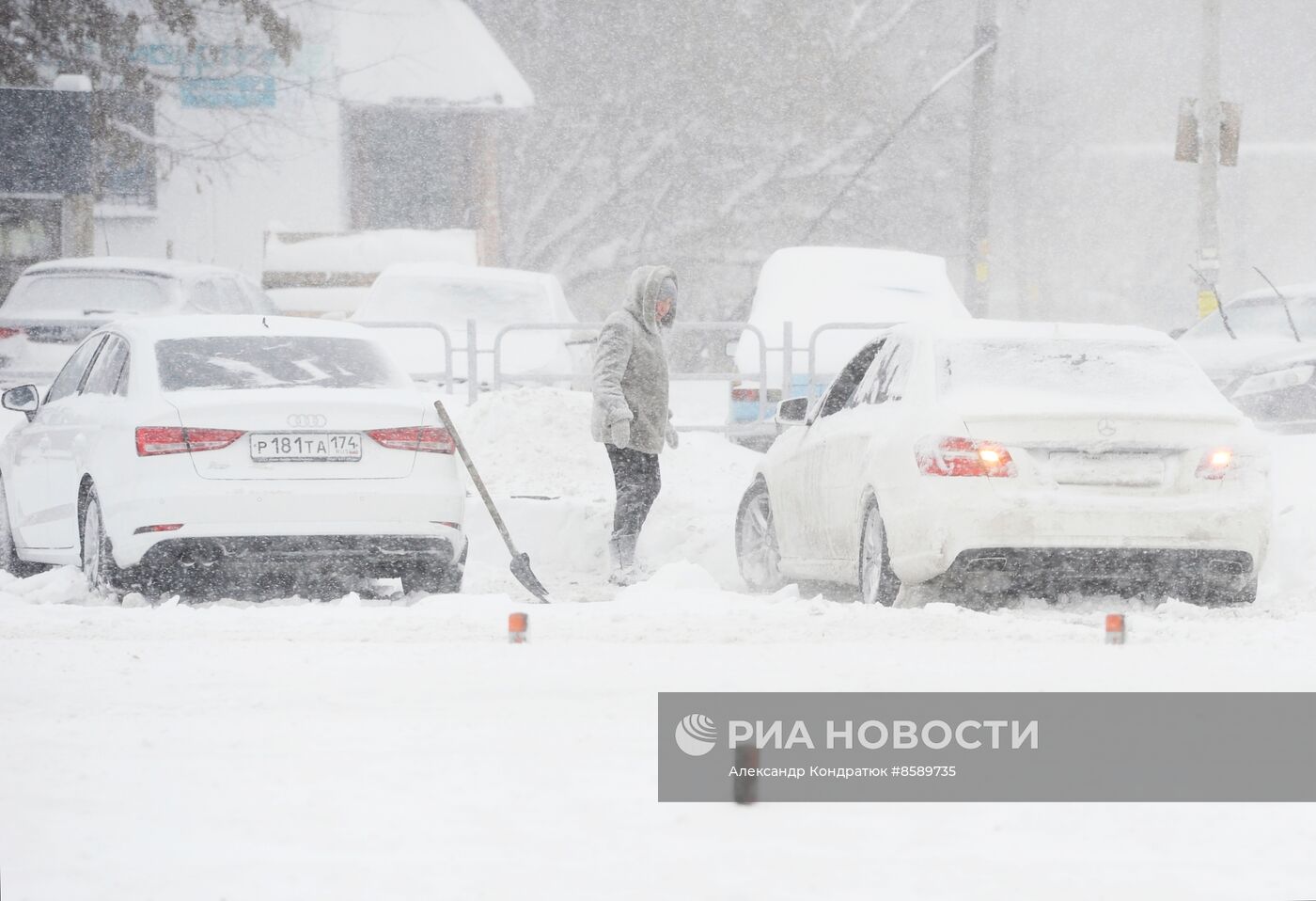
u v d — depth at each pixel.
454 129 134.00
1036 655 28.03
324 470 37.00
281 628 31.00
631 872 15.52
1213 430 34.22
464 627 31.11
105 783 18.80
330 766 19.72
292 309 101.31
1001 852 16.41
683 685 25.02
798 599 35.38
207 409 36.56
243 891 14.89
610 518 50.88
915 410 35.34
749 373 66.75
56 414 42.31
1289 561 39.69
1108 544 33.22
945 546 33.47
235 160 129.12
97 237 127.56
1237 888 15.30
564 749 20.73
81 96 109.56
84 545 39.22
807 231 139.50
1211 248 93.12
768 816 17.69
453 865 15.70
